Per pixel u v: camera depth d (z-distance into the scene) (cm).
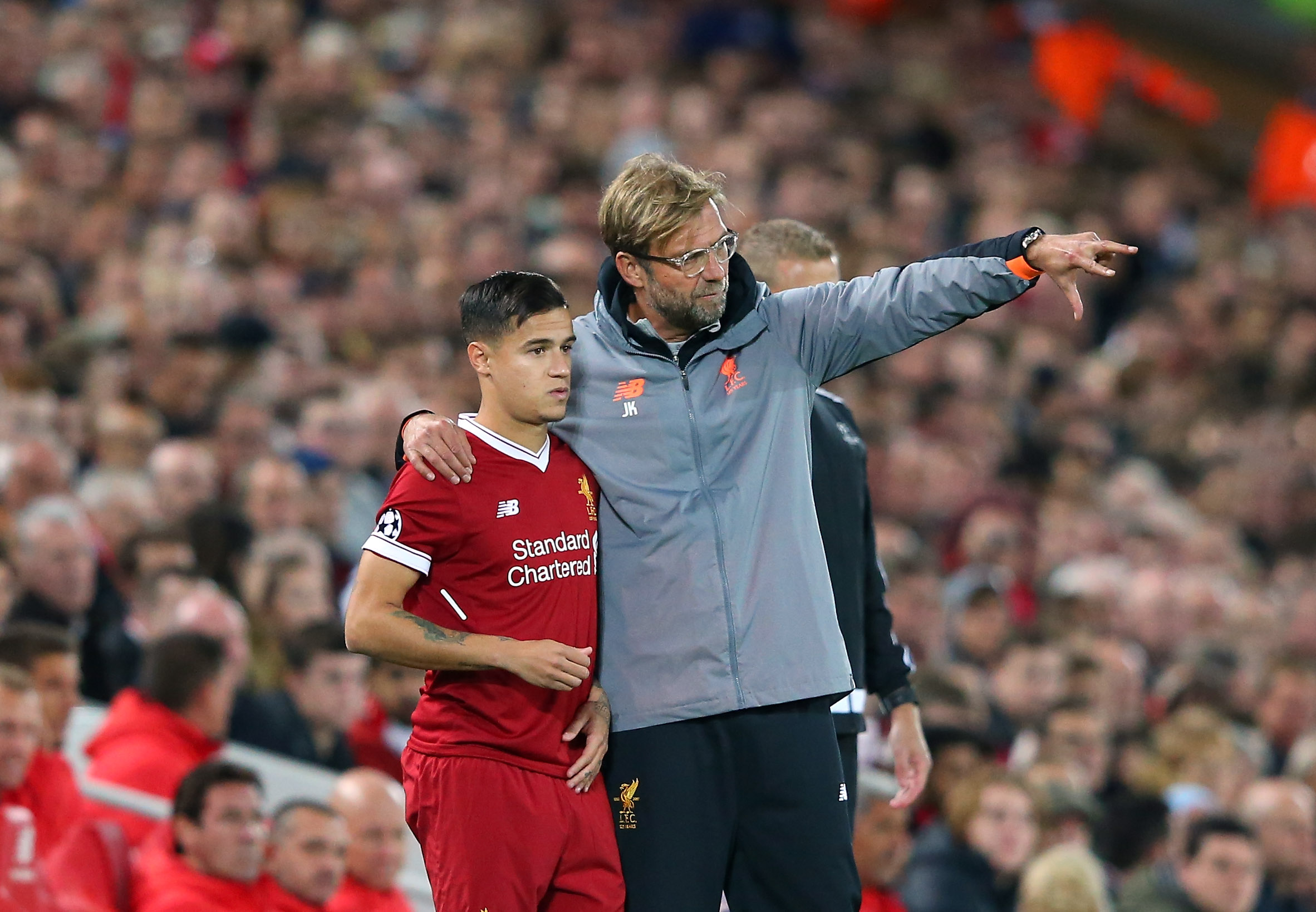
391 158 5094
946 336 5144
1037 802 2522
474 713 1371
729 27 7319
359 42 6175
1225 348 5816
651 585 1394
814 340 1441
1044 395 5166
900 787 1728
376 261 4612
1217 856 2511
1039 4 7806
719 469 1409
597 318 1454
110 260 4094
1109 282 6244
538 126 6050
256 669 2495
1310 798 2803
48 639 2025
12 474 2728
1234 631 3847
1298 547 4709
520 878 1353
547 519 1378
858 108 7069
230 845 1881
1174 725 3009
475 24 6475
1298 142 7244
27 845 1773
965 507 4025
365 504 3338
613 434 1412
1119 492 4550
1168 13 7669
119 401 3400
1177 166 7369
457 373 4062
